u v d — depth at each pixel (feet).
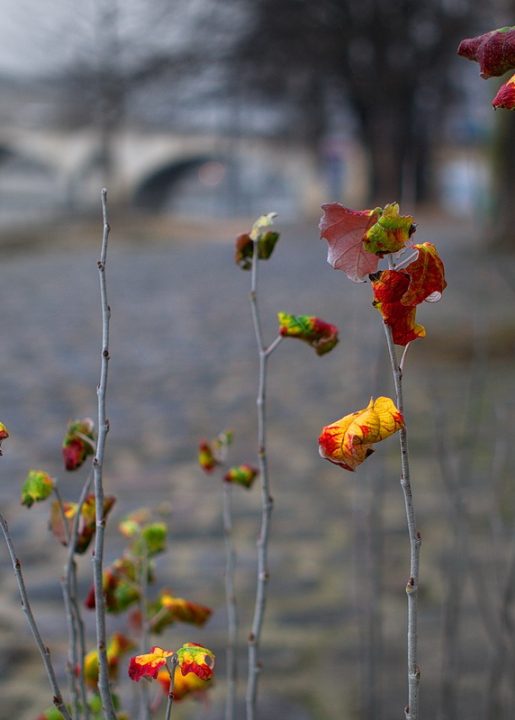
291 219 113.91
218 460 4.48
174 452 17.76
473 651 9.22
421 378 22.57
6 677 9.34
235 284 48.39
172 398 22.65
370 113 103.30
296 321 3.44
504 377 22.00
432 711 8.44
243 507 14.46
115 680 4.33
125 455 17.60
